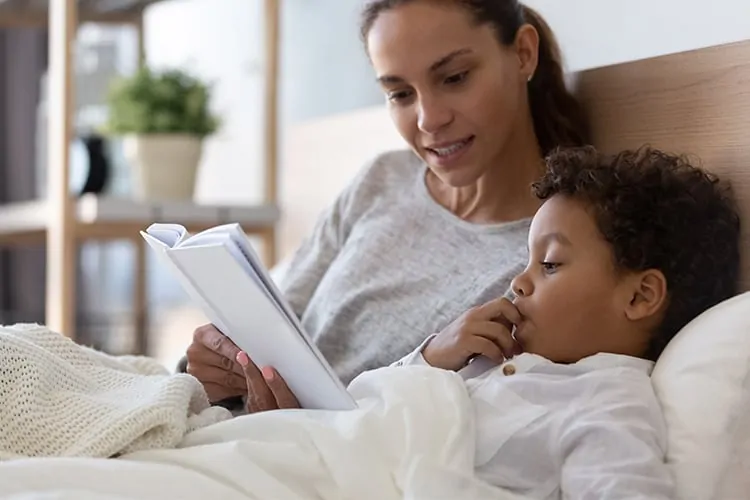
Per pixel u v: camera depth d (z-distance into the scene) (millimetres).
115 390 1507
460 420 1338
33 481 1229
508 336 1504
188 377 1520
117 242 4441
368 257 1911
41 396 1395
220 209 3115
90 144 3375
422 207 1911
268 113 3314
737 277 1552
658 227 1425
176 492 1248
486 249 1783
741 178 1560
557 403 1353
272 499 1276
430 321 1763
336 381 1388
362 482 1299
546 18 2436
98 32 4266
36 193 4523
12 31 4488
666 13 2074
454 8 1701
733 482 1315
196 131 3186
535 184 1536
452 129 1726
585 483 1242
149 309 4426
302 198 3156
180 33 4652
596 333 1438
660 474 1240
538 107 1864
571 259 1436
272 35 3301
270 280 1346
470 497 1262
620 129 1804
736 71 1576
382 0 1743
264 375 1488
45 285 4559
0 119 4516
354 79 3223
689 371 1357
